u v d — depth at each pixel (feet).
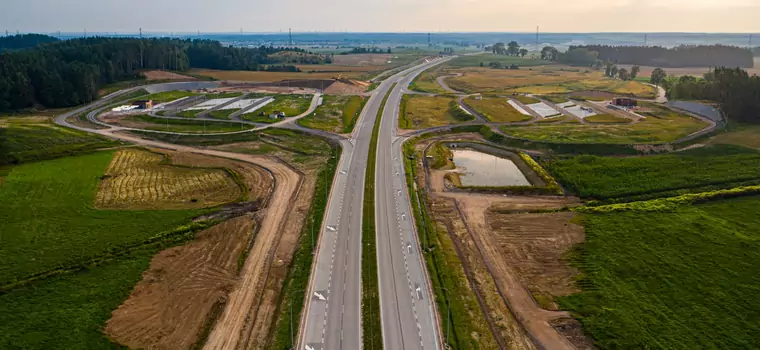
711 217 276.41
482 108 613.52
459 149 451.53
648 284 211.61
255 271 224.94
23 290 202.69
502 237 261.65
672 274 218.18
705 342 174.50
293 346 172.55
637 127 502.38
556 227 270.87
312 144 447.42
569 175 354.13
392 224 271.28
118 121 533.96
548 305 200.54
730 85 552.41
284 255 239.91
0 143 385.91
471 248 249.96
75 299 198.29
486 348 174.50
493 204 309.63
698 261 228.22
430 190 336.08
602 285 211.82
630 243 247.91
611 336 178.60
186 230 261.03
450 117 573.33
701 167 364.79
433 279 215.10
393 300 200.13
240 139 460.14
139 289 207.62
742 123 516.32
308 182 344.49
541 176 359.46
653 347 172.24
